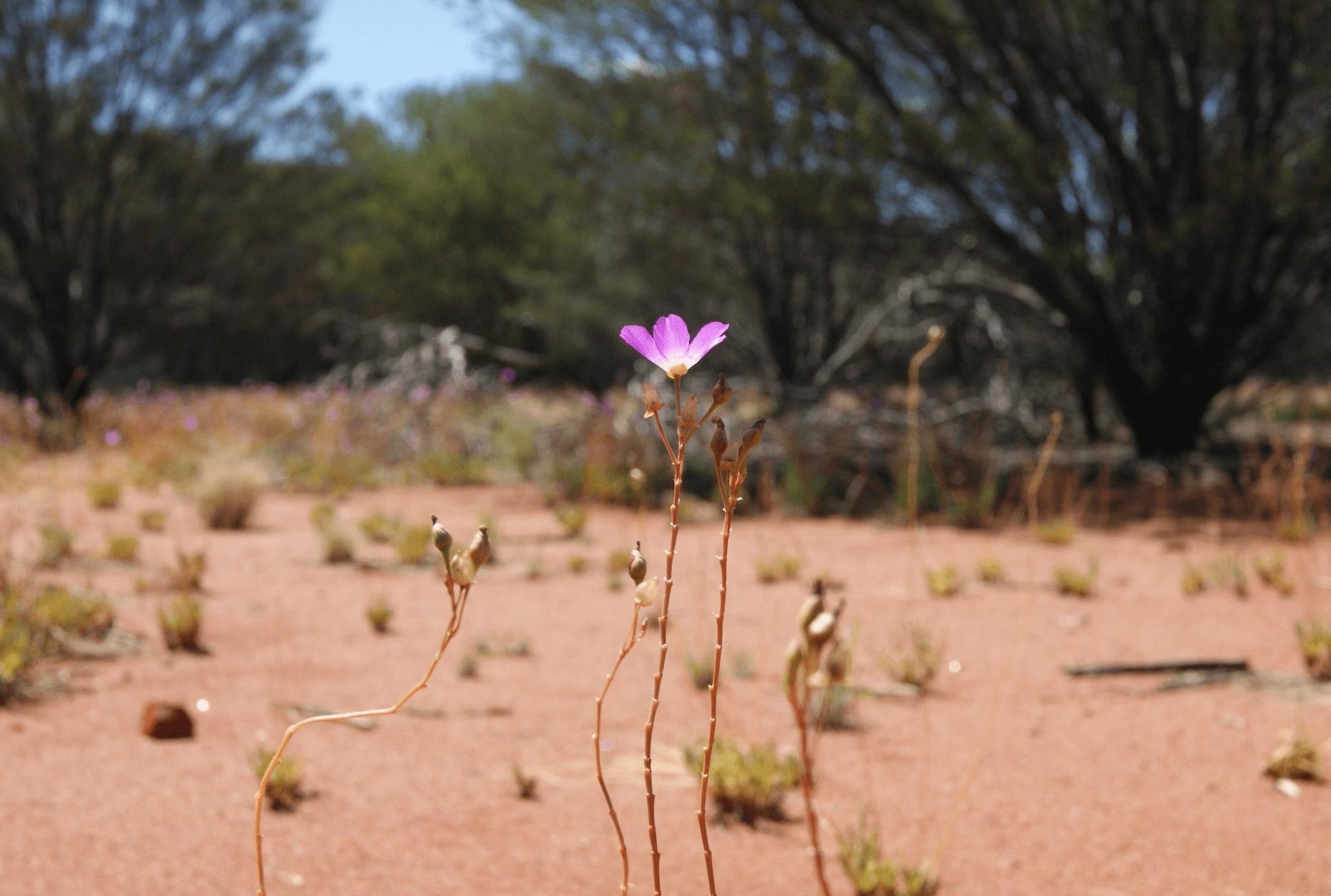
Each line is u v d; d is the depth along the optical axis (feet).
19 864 8.84
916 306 43.19
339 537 24.25
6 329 61.11
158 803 10.28
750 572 22.85
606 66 43.62
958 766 11.69
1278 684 14.43
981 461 34.65
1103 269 37.52
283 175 67.26
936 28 33.81
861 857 9.05
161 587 20.21
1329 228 34.68
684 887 8.89
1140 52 33.88
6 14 54.13
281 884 8.74
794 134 35.53
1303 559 23.12
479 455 43.52
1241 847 9.68
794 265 52.90
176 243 62.90
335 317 81.92
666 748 12.15
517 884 8.88
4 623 14.35
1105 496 32.04
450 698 13.97
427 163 87.56
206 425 47.93
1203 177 34.81
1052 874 9.20
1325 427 49.44
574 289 62.08
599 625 18.29
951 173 34.24
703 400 37.96
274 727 12.69
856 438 36.37
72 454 43.11
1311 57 34.50
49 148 56.49
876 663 15.56
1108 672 15.01
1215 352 38.34
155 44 58.23
